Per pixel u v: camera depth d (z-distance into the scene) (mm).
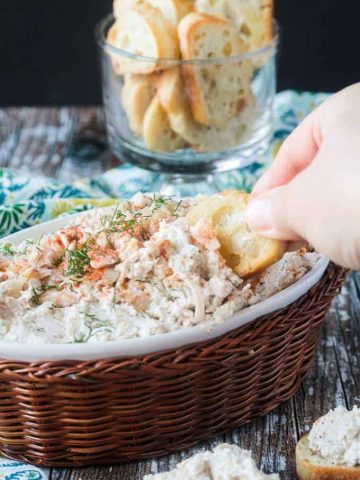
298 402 840
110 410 752
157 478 720
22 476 770
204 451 782
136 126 1096
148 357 737
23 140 1271
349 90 787
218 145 1099
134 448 772
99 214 847
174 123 1075
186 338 744
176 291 763
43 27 1691
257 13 1104
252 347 765
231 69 1068
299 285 788
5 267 812
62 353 729
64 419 754
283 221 722
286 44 1762
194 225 798
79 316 758
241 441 799
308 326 816
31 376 732
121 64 1078
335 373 875
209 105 1068
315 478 745
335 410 776
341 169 681
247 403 798
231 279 772
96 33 1147
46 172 1210
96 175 1206
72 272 783
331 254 703
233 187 1136
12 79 1730
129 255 779
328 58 1768
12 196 1077
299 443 767
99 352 731
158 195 860
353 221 673
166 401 759
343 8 1727
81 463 774
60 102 1742
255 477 704
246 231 784
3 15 1684
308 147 811
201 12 1086
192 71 1048
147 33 1068
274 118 1229
